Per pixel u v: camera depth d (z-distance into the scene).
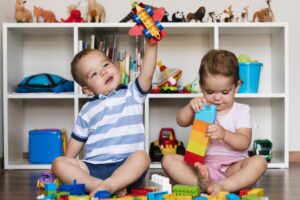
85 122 1.68
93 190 1.38
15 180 1.98
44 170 2.33
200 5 2.70
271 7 2.69
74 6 2.62
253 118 2.73
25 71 2.72
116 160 1.59
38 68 2.73
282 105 2.45
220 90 1.58
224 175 1.62
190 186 1.39
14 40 2.54
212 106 1.53
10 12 2.63
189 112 1.64
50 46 2.73
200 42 2.71
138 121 1.64
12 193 1.67
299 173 2.16
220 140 1.65
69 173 1.47
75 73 1.71
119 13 2.70
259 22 2.41
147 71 1.60
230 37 2.73
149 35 1.50
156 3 2.70
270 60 2.72
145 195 1.38
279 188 1.73
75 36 2.39
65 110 2.75
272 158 2.55
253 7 2.70
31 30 2.53
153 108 2.72
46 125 2.74
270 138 2.72
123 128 1.61
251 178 1.48
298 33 2.68
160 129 2.71
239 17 2.69
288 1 2.68
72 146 1.71
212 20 2.54
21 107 2.67
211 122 1.52
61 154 2.43
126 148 1.60
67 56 2.73
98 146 1.62
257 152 2.42
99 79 1.65
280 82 2.49
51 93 2.41
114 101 1.63
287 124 2.37
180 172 1.57
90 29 2.49
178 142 2.52
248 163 1.51
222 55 1.59
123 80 2.49
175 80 2.44
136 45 2.55
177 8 2.70
